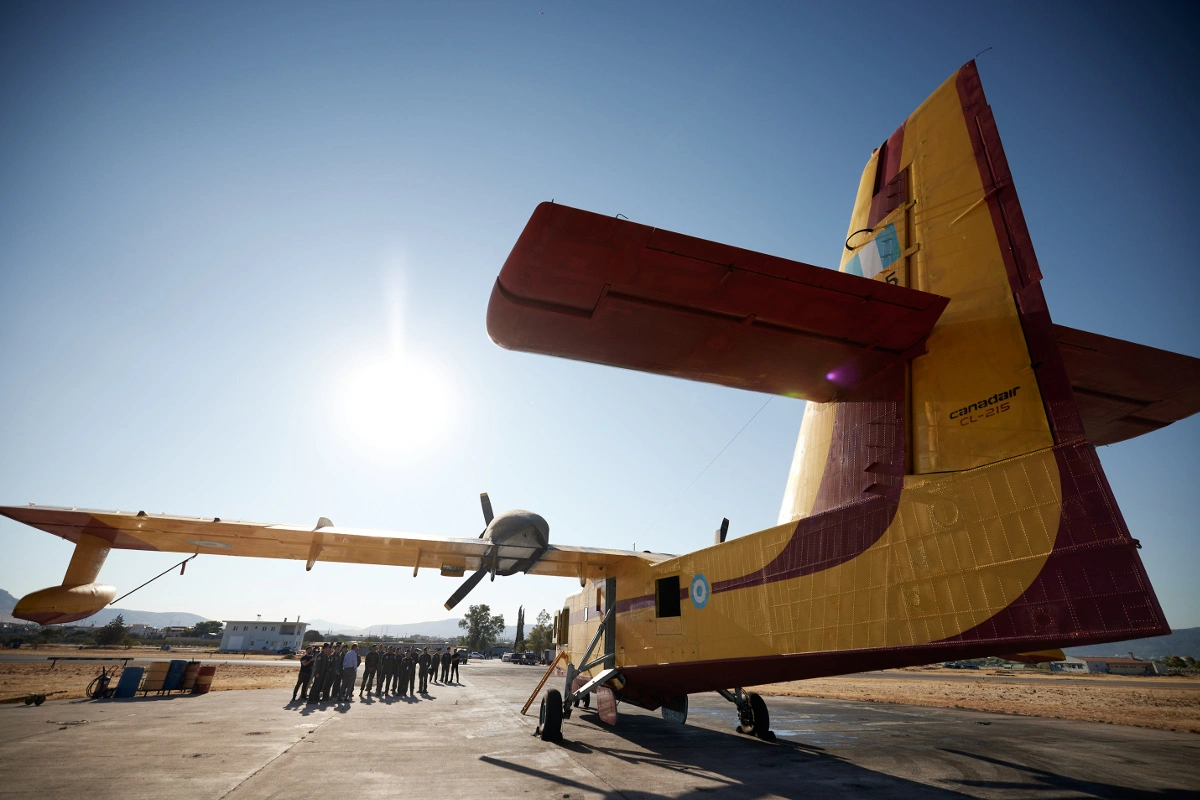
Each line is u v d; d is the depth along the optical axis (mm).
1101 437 7773
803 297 4258
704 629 7129
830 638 4980
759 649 5992
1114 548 3111
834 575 5070
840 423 5621
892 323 4574
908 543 4391
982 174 4711
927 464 4461
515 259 3896
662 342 4918
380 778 6254
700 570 7418
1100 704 18250
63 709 11344
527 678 27609
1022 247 4238
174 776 5996
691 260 3875
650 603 8828
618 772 6988
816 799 5895
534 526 9758
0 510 8016
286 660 51594
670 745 9234
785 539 5848
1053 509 3490
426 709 13367
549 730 9141
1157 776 7352
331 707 13266
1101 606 3074
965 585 3875
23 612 8109
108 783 5637
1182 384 6273
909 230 5359
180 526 8664
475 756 7727
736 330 4695
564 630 14281
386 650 18438
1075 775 7352
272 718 10938
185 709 11883
